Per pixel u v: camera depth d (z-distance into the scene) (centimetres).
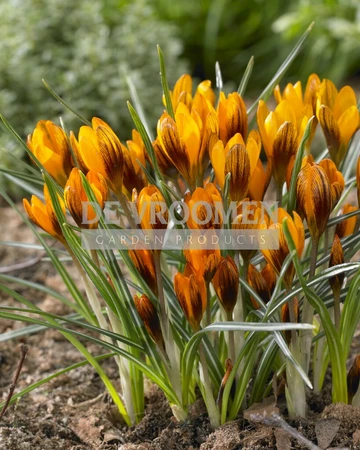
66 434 67
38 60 129
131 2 159
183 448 64
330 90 62
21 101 124
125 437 66
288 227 55
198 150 58
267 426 63
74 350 81
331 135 60
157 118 129
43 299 90
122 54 131
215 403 64
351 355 76
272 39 169
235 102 59
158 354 63
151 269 59
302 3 157
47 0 132
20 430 66
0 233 108
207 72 171
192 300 57
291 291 56
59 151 61
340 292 62
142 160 62
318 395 67
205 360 61
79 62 126
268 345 63
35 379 77
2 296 90
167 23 168
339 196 58
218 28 170
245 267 60
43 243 65
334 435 62
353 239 60
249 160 56
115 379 77
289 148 58
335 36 156
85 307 65
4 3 135
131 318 62
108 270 61
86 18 133
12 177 70
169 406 68
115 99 124
